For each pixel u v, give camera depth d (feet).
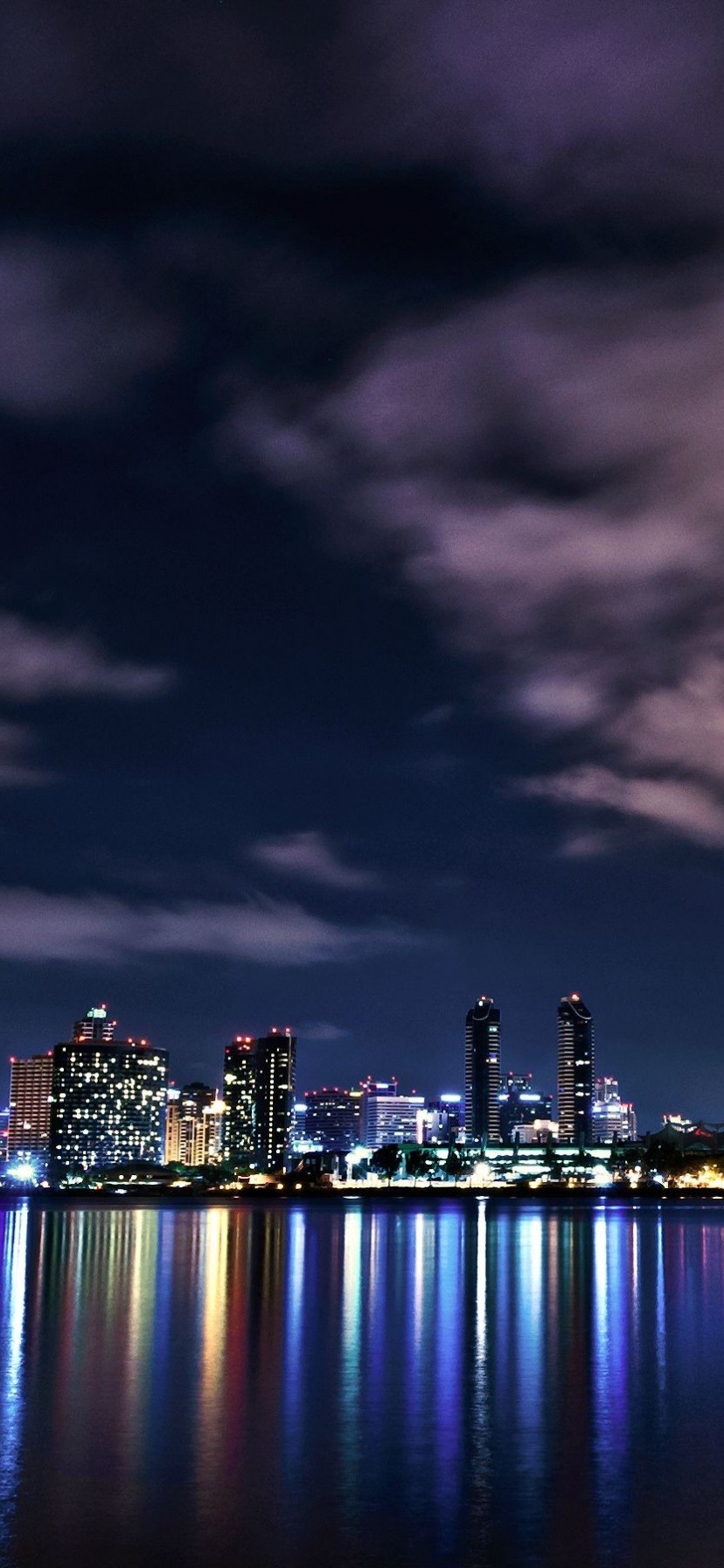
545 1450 130.11
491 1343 203.41
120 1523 104.99
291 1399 153.79
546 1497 113.60
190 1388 160.15
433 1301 267.80
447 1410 148.97
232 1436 134.82
